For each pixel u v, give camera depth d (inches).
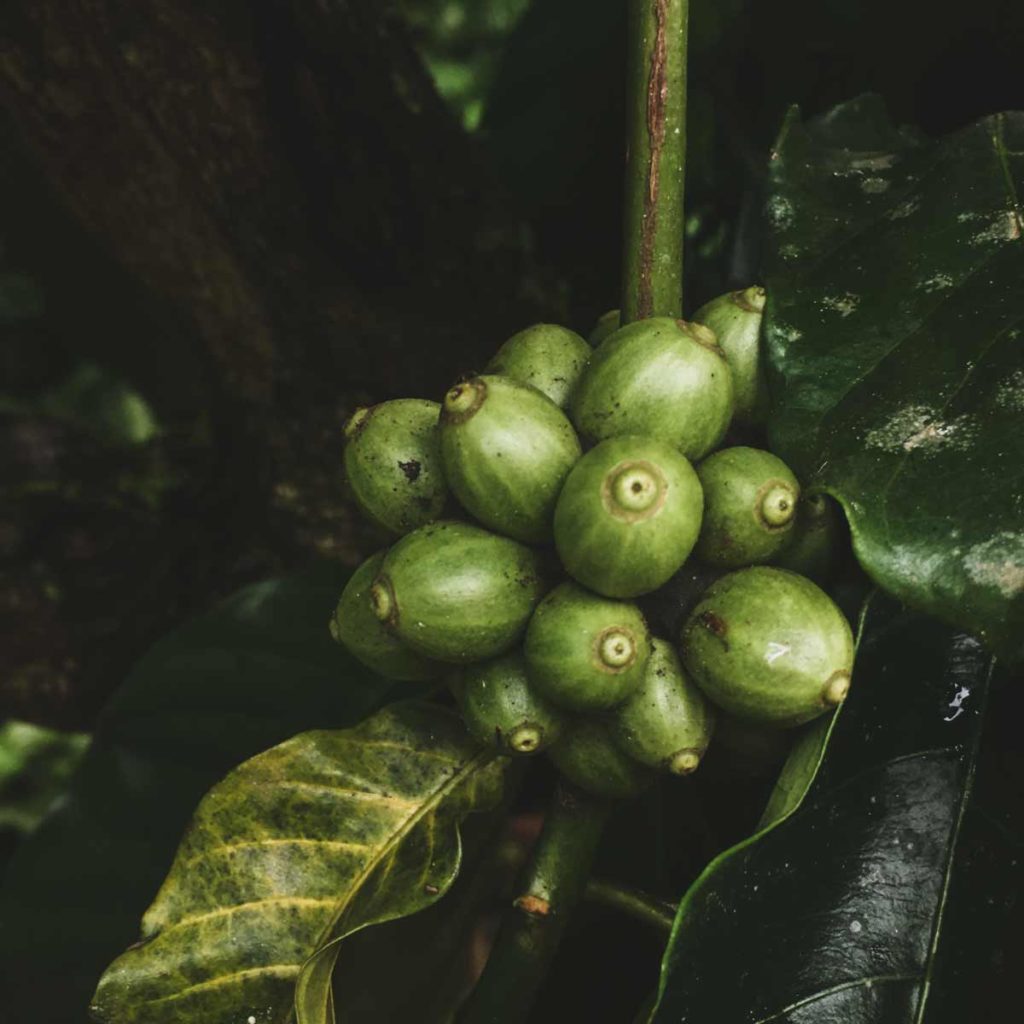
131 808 13.3
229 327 14.3
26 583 15.7
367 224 13.9
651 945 12.6
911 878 10.5
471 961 12.1
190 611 15.6
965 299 10.5
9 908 13.1
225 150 13.5
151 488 15.8
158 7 12.9
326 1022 10.7
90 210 14.0
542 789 13.4
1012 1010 10.4
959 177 10.9
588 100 14.8
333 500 14.5
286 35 13.2
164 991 10.8
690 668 10.3
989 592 9.9
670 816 12.4
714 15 14.2
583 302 14.9
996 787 10.7
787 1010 10.3
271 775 11.0
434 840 10.9
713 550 10.4
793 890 10.5
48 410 22.6
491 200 14.2
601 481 10.0
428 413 10.7
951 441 10.2
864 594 10.9
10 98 13.4
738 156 14.5
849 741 10.7
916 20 13.9
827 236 10.9
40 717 16.3
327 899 10.9
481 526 10.4
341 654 13.4
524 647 10.3
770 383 10.6
